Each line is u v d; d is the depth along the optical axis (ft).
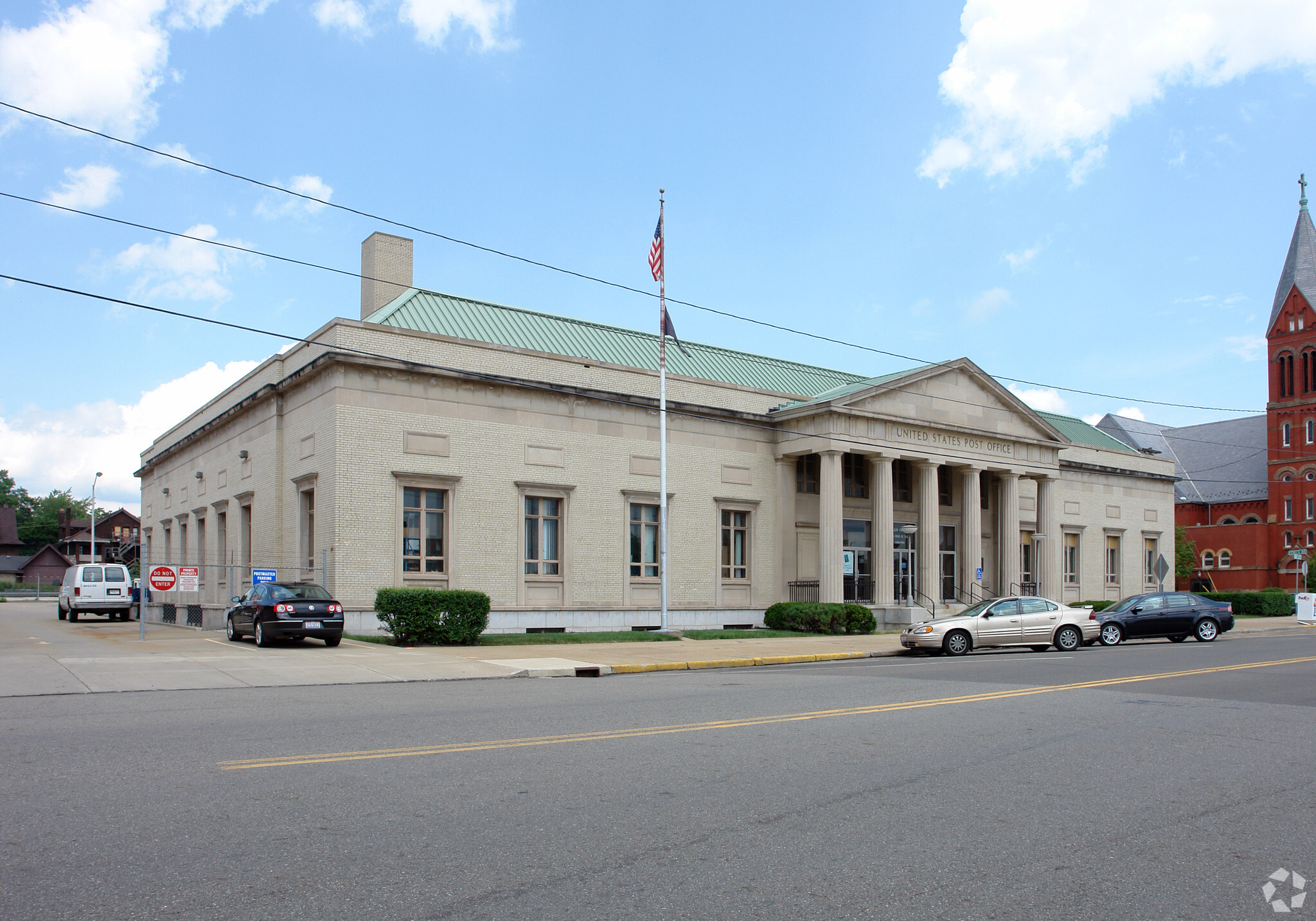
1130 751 31.71
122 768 27.20
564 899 17.19
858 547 126.00
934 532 123.34
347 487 86.63
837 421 113.50
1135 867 19.58
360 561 86.69
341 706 41.29
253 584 84.53
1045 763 29.60
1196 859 20.18
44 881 17.76
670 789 25.43
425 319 102.94
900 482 130.00
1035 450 136.56
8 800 23.57
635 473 105.91
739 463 115.65
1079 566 160.15
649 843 20.63
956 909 17.03
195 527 132.46
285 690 48.52
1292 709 42.34
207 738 32.32
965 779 27.22
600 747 31.17
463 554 92.68
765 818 22.77
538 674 58.95
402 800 23.81
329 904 16.75
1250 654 77.10
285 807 23.00
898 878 18.65
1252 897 17.92
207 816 22.16
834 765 28.81
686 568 109.29
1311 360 252.83
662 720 37.24
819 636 100.27
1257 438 268.21
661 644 84.94
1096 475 164.96
